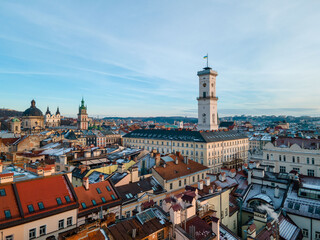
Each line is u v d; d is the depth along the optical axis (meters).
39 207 38.34
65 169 74.06
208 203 39.84
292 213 44.31
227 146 142.50
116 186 57.66
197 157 130.25
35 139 116.94
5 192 37.25
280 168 88.06
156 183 66.12
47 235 38.06
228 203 47.06
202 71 179.62
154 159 80.25
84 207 45.25
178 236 28.64
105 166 76.19
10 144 110.00
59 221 39.88
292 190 49.59
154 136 161.50
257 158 109.06
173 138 146.25
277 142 91.44
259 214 39.88
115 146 127.00
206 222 32.34
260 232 36.59
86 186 48.97
